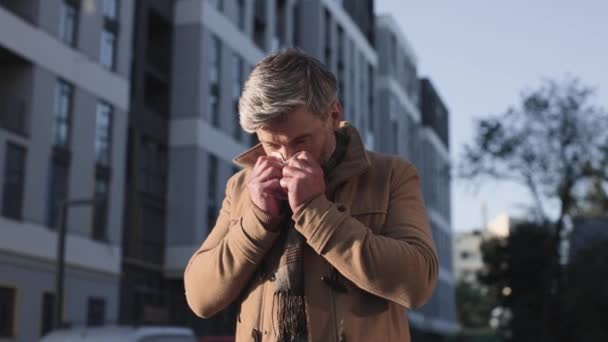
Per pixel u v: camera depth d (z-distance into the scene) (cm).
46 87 2870
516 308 3875
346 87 5344
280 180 205
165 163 3731
